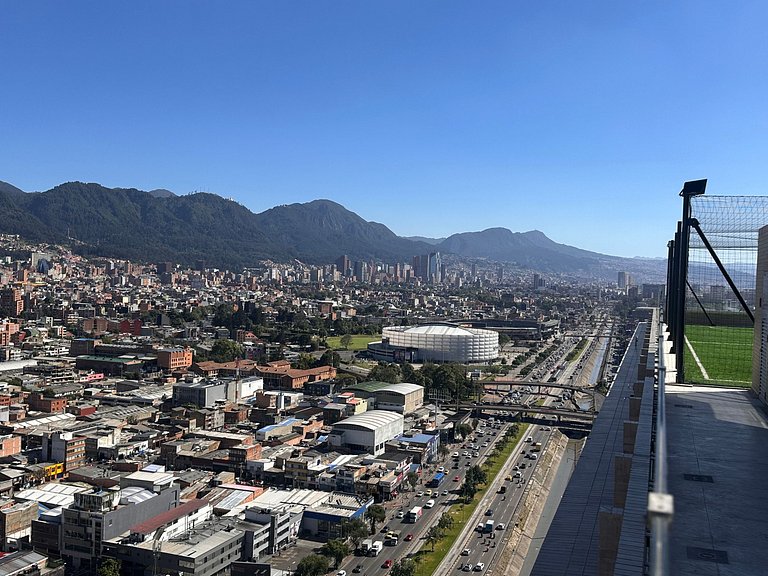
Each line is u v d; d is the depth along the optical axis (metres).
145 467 171.75
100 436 195.50
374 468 184.00
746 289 68.62
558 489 198.12
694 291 88.69
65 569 124.00
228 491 158.38
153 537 126.69
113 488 132.00
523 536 155.75
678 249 76.00
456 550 142.62
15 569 112.69
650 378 60.34
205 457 188.12
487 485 188.38
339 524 145.00
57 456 183.50
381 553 140.62
